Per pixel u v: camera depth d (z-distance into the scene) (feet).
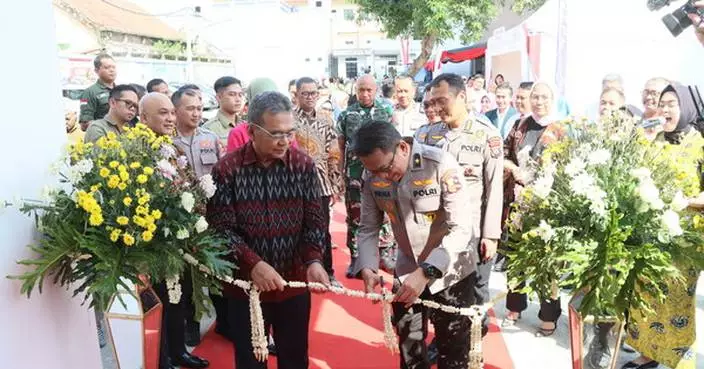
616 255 5.89
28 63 6.50
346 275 16.48
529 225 6.84
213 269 6.80
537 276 6.57
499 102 19.95
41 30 6.77
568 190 6.46
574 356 6.93
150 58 71.51
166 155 7.32
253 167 7.43
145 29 89.35
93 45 77.20
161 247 6.56
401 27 48.67
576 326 6.77
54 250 6.17
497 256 16.37
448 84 9.98
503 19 52.13
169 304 10.07
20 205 6.10
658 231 5.96
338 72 125.90
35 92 6.63
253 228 7.49
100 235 6.37
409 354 8.30
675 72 14.85
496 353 11.36
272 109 6.87
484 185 10.19
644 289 6.19
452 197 7.25
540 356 11.21
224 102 13.52
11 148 6.16
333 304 14.14
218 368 10.88
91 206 6.06
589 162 6.39
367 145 7.06
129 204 6.26
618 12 16.15
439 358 8.33
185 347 10.98
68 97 35.14
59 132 7.16
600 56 16.70
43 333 6.64
